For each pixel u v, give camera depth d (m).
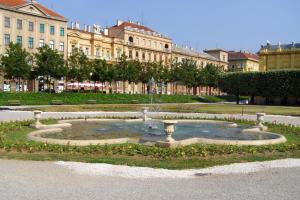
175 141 17.42
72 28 93.94
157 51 119.69
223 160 14.12
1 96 58.47
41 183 10.33
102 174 11.51
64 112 43.72
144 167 12.58
